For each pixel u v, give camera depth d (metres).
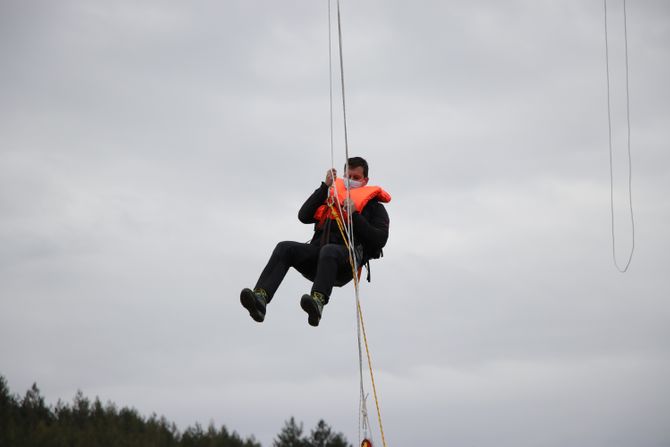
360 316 21.95
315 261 22.73
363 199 22.62
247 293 21.59
